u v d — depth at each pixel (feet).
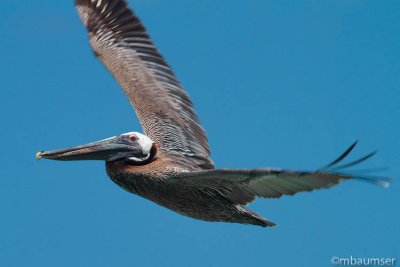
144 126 48.29
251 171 35.37
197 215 43.62
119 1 53.16
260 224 42.83
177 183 41.86
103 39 53.06
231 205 41.42
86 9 54.24
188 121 48.49
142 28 51.98
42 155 44.57
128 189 44.73
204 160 46.70
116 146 44.68
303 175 33.42
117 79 51.16
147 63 51.29
